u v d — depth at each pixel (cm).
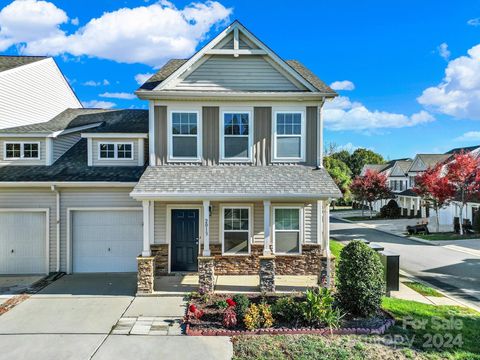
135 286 1037
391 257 966
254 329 707
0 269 1173
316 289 963
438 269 1380
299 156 1176
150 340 682
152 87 1160
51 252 1183
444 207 2645
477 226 2394
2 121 1343
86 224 1197
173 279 1093
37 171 1219
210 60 1159
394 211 3850
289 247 1165
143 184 1025
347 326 721
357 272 779
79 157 1341
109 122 1512
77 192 1185
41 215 1185
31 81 1505
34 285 1046
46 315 811
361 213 4384
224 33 1145
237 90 1159
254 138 1170
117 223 1202
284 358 605
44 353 632
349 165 6919
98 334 709
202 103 1161
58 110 1717
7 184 1126
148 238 988
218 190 1005
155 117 1158
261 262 964
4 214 1175
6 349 647
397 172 4450
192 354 626
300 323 732
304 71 1355
